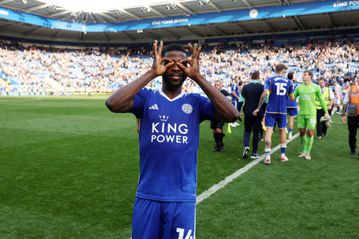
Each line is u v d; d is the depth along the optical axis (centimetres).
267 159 626
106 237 321
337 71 3034
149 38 5288
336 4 2947
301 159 675
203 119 217
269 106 639
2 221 355
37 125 1183
